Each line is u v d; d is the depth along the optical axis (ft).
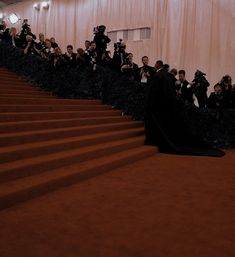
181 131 25.18
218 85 27.07
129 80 29.50
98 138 21.34
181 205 12.91
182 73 28.30
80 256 8.72
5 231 10.15
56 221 11.03
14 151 15.35
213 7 36.70
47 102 25.45
